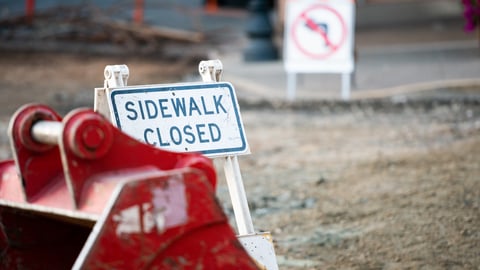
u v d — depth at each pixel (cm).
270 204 1169
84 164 509
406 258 905
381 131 1705
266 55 2944
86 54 3378
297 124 1848
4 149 1639
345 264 898
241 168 1416
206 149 690
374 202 1130
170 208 499
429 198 1123
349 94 2242
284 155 1508
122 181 495
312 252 945
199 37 3744
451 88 2214
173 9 4459
